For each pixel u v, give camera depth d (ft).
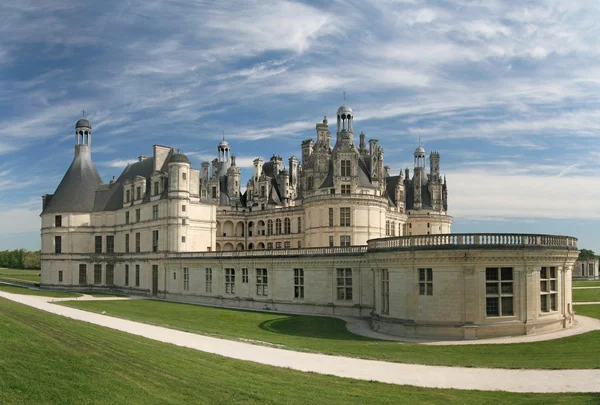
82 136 369.71
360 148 326.03
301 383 78.54
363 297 194.80
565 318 147.23
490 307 136.67
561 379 82.64
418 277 142.31
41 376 70.54
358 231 272.10
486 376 85.25
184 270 281.95
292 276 219.61
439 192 380.78
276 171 406.00
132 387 71.10
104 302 244.63
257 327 166.81
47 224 353.72
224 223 388.98
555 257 144.66
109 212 348.18
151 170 324.60
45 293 289.12
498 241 136.56
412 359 100.78
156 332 131.23
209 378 78.38
